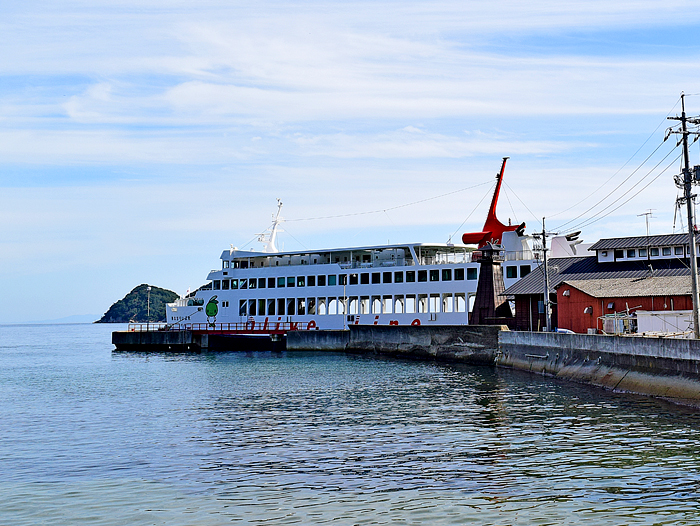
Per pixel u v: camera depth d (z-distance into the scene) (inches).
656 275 2827.3
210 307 4338.1
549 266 3223.4
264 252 4313.5
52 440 1353.3
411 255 3858.3
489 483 962.1
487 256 3245.6
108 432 1427.2
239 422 1503.4
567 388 1937.7
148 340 4402.1
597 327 2588.6
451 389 1994.3
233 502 912.3
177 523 842.2
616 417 1416.1
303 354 3683.6
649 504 855.7
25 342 7116.1
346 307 3880.4
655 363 1704.0
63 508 909.8
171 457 1175.6
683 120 1752.0
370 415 1550.2
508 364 2711.6
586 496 893.2
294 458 1142.3
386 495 920.9
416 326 3309.5
